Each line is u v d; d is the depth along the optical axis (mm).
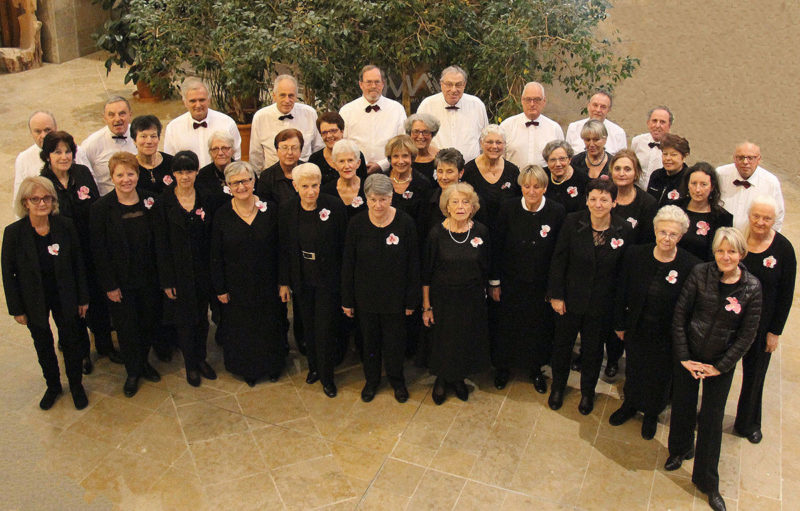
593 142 5074
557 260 4543
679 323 3988
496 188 5043
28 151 5215
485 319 4781
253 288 4805
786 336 5699
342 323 5195
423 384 5133
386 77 8062
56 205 4492
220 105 8406
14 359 5355
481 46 7543
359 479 4246
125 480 4238
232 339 4984
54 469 4316
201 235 4812
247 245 4695
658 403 4453
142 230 4738
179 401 4938
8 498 4078
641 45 8562
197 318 4930
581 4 7762
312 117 5836
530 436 4598
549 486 4195
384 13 7520
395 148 4711
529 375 5234
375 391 4973
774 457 4430
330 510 4027
